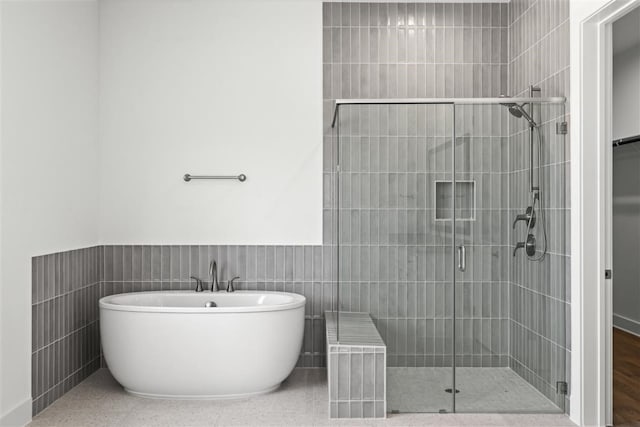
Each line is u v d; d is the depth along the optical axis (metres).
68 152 3.63
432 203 3.24
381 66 4.18
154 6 4.16
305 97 4.17
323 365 4.19
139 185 4.16
